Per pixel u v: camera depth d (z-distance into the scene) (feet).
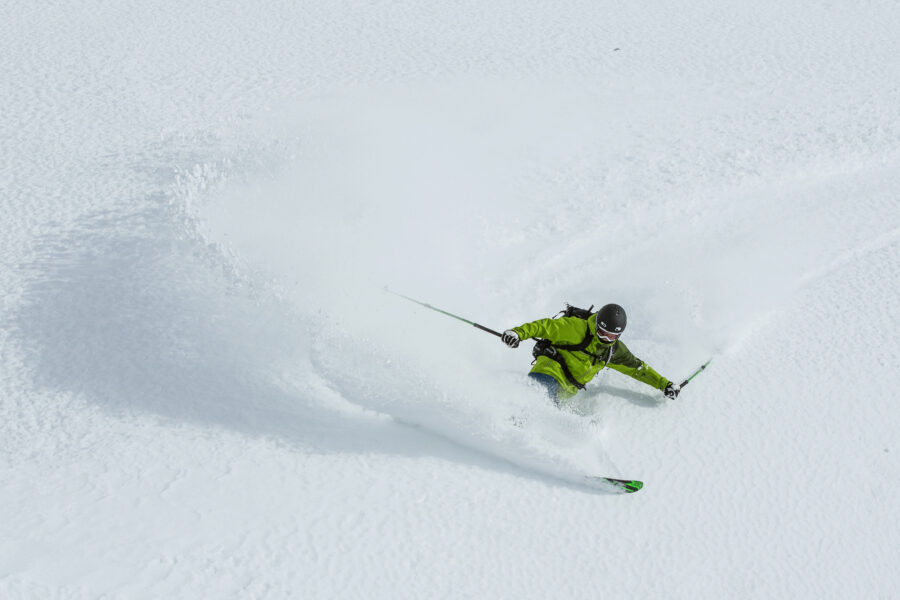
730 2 85.97
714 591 25.00
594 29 77.00
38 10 73.56
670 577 25.13
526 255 41.32
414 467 27.27
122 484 25.44
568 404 30.66
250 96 59.36
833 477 29.09
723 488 28.30
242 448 27.35
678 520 26.96
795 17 81.35
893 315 37.63
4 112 53.72
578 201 46.62
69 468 26.12
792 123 57.00
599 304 38.34
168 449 27.14
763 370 33.86
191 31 71.61
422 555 24.16
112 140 50.85
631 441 29.81
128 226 40.45
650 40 74.43
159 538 23.48
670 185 48.26
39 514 24.07
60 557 22.58
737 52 71.56
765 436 30.53
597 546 25.63
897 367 34.27
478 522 25.53
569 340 29.50
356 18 77.36
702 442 30.04
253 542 23.67
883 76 66.03
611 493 27.58
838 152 52.60
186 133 52.37
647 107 59.88
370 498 25.70
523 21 78.69
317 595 22.54
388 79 64.08
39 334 32.76
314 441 27.96
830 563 26.30
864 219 46.11
